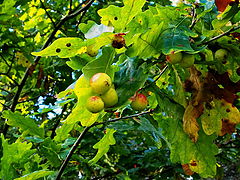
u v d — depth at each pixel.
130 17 0.50
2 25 1.07
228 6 0.54
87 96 0.51
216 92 0.58
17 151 0.69
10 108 1.19
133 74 0.53
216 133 0.59
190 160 0.60
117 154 1.28
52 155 0.73
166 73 0.64
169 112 0.58
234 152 1.48
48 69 1.33
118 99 0.52
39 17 1.32
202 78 0.58
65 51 0.50
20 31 1.30
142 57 0.53
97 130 1.10
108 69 0.52
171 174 1.32
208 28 0.60
